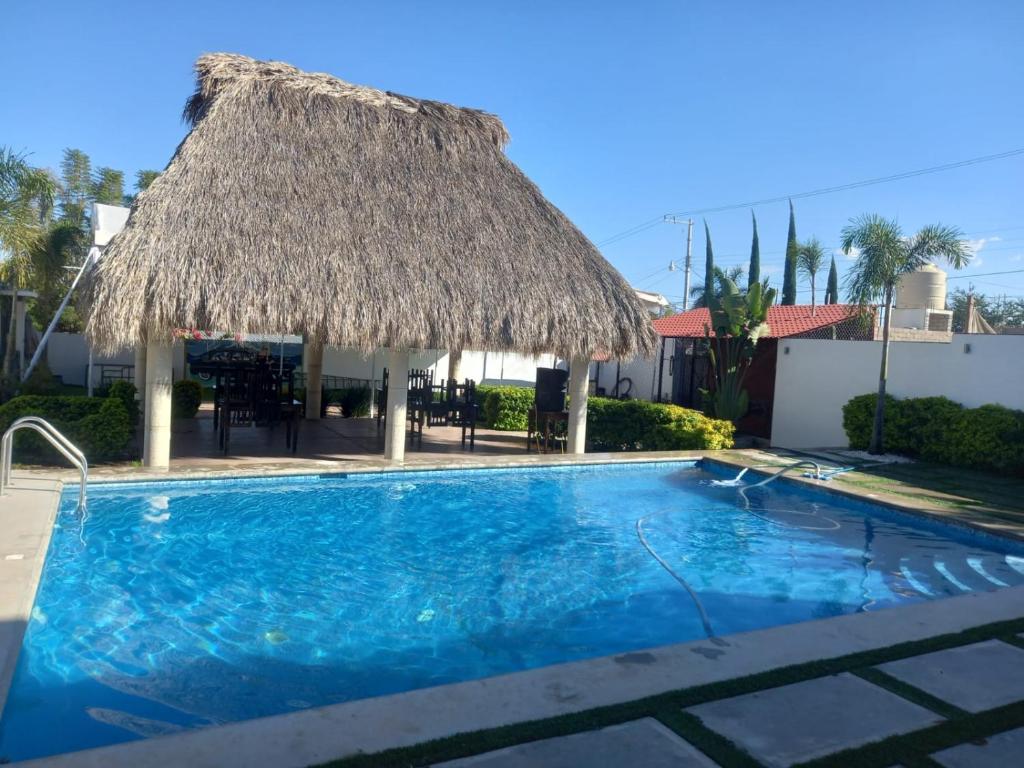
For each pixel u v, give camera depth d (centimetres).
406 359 1260
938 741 376
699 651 491
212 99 1262
